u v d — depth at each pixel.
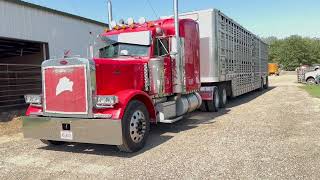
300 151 6.34
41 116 6.96
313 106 13.20
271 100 16.62
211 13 12.46
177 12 8.73
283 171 5.20
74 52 16.98
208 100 12.59
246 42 18.42
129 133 6.50
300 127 8.76
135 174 5.35
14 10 13.38
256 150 6.50
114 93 6.79
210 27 12.52
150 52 8.06
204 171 5.34
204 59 12.70
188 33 9.82
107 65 6.68
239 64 16.59
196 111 13.14
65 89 6.55
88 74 6.30
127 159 6.29
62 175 5.46
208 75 12.66
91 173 5.52
